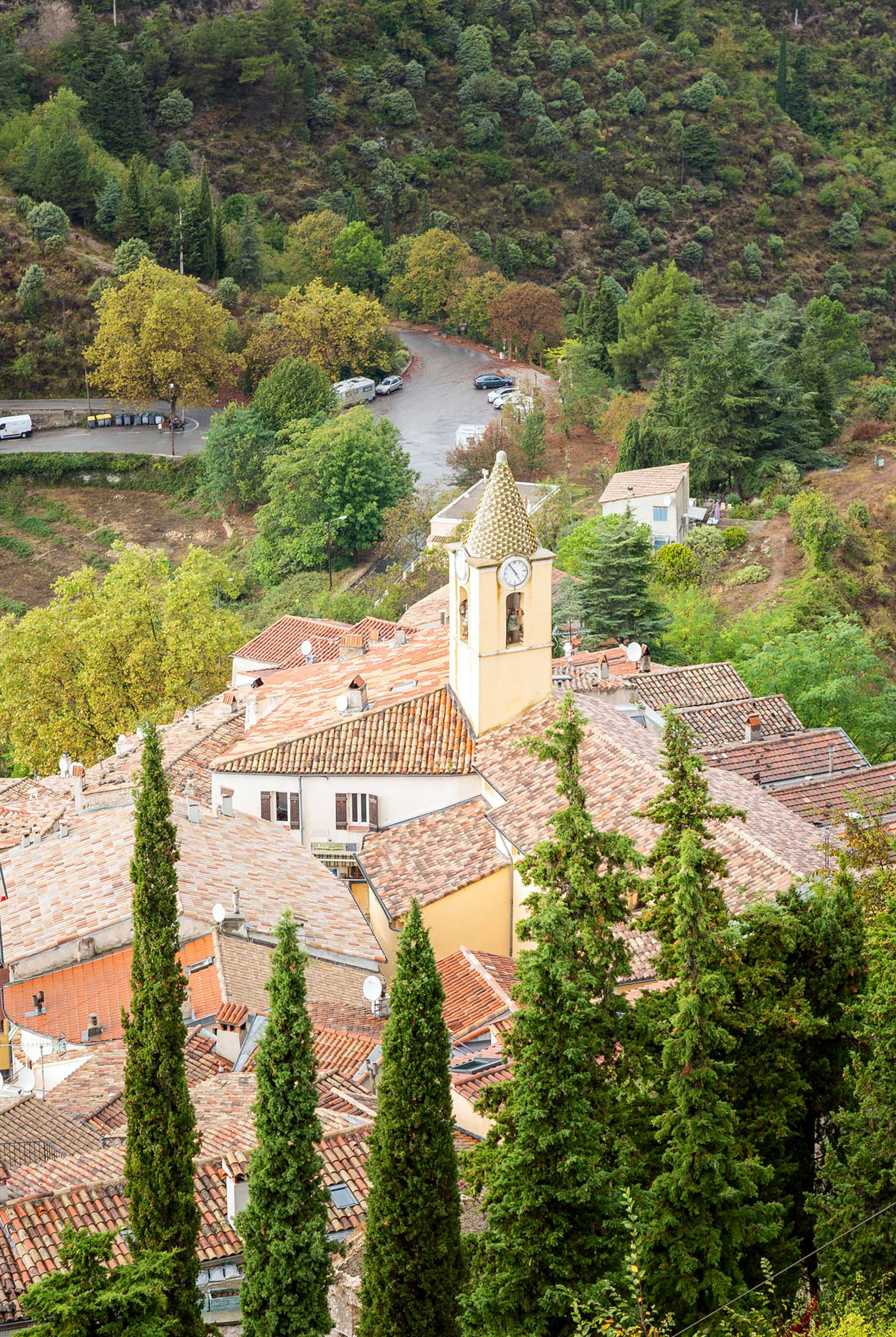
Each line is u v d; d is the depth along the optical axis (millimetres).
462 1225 37844
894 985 34031
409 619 90500
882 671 93562
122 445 180875
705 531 125625
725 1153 32969
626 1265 30141
